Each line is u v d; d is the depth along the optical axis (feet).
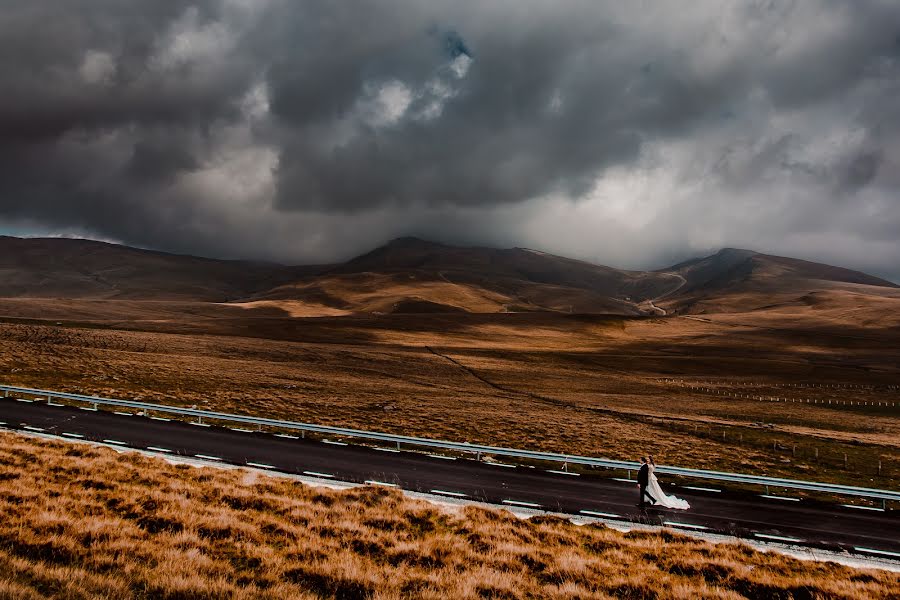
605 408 210.18
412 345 476.95
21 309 595.06
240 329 514.68
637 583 42.63
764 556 55.98
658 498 74.49
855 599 44.24
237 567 36.04
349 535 47.29
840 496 88.07
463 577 38.91
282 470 81.92
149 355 257.55
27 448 64.39
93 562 31.83
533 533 56.90
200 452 88.84
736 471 106.42
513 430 137.18
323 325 590.96
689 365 440.45
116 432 97.86
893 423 221.25
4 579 26.17
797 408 256.32
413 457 95.25
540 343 590.14
